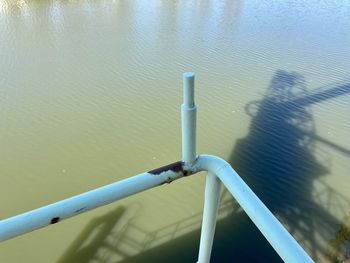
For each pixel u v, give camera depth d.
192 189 9.53
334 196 9.35
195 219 8.74
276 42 18.23
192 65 15.68
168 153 10.87
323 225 8.56
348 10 23.52
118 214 8.85
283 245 1.54
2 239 1.59
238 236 8.32
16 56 15.84
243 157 10.75
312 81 14.65
